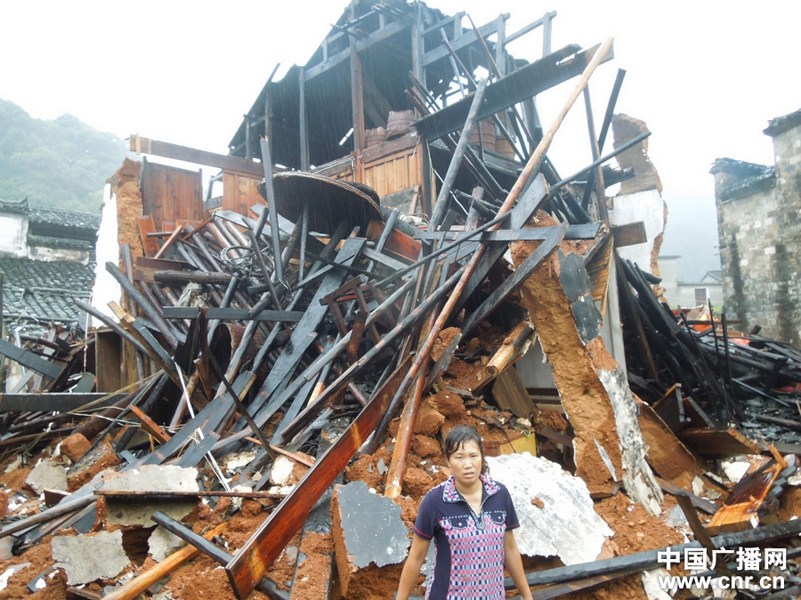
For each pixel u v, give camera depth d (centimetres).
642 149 1755
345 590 320
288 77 1364
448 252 596
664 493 477
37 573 352
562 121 556
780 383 863
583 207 742
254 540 316
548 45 1028
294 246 707
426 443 446
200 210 980
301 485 354
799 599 358
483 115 689
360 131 1145
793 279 1670
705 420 518
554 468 436
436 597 249
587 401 468
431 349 497
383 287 645
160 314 660
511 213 516
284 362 571
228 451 474
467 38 1136
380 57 1306
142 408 581
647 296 755
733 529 396
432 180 879
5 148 4338
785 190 1688
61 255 2162
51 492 448
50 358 995
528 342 534
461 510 252
